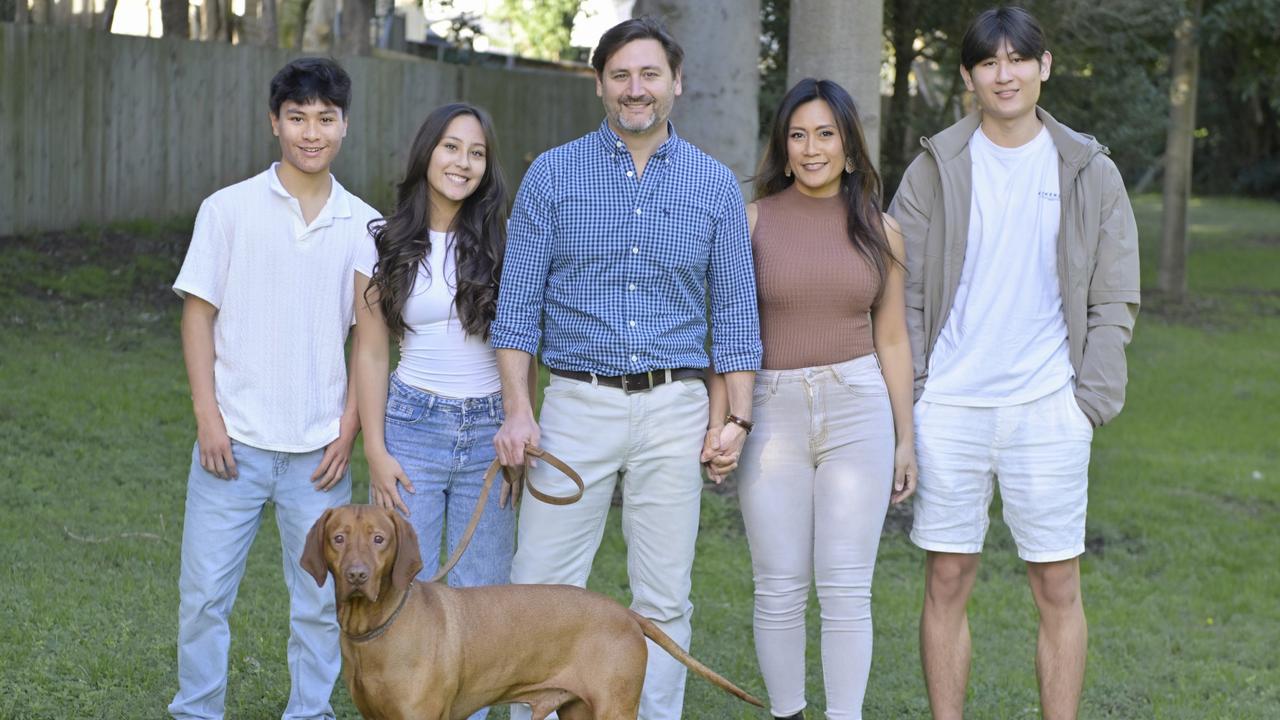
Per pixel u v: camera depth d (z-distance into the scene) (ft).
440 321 14.08
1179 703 18.43
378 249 14.08
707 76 26.61
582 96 66.28
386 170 56.95
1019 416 14.52
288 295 13.94
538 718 12.71
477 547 14.38
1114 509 28.73
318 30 60.39
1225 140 143.64
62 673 16.22
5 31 43.65
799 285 14.28
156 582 19.61
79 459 25.66
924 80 56.18
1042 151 14.55
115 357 33.09
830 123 14.25
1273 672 19.98
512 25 106.22
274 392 14.01
